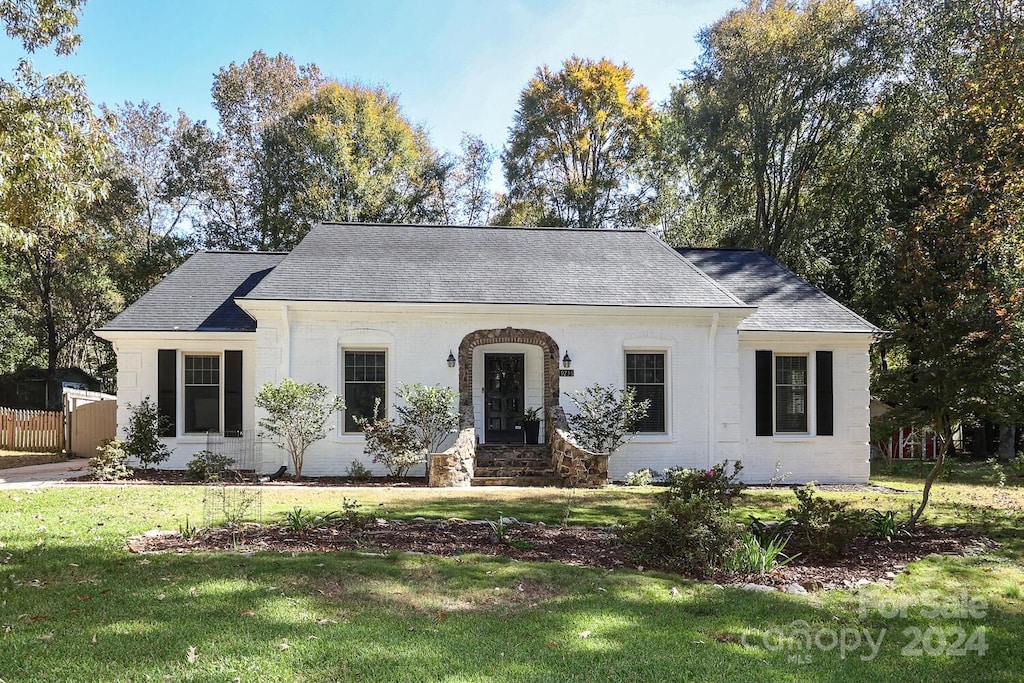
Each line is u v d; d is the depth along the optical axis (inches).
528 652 197.5
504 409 714.2
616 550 336.2
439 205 1641.2
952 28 1024.9
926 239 474.6
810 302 753.6
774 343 708.0
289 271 669.3
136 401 688.4
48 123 577.9
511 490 549.3
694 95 1512.1
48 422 902.4
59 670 178.1
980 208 702.5
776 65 1274.6
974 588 282.2
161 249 1423.5
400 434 636.1
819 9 1246.9
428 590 254.2
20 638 198.4
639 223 1571.1
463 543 339.3
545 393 678.5
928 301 414.3
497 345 714.8
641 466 677.3
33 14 598.5
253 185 1544.0
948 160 979.3
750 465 699.4
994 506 498.9
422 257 716.7
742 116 1341.0
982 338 396.5
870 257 1195.3
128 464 677.3
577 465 599.5
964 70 1008.9
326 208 1419.8
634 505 470.9
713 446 679.7
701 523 313.6
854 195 1222.9
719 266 820.0
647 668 189.6
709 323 689.0
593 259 740.7
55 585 248.7
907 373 423.8
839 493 587.8
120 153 1480.1
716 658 199.6
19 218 601.6
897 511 465.7
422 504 460.8
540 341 672.4
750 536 321.4
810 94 1270.9
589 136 1603.1
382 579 265.1
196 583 252.1
